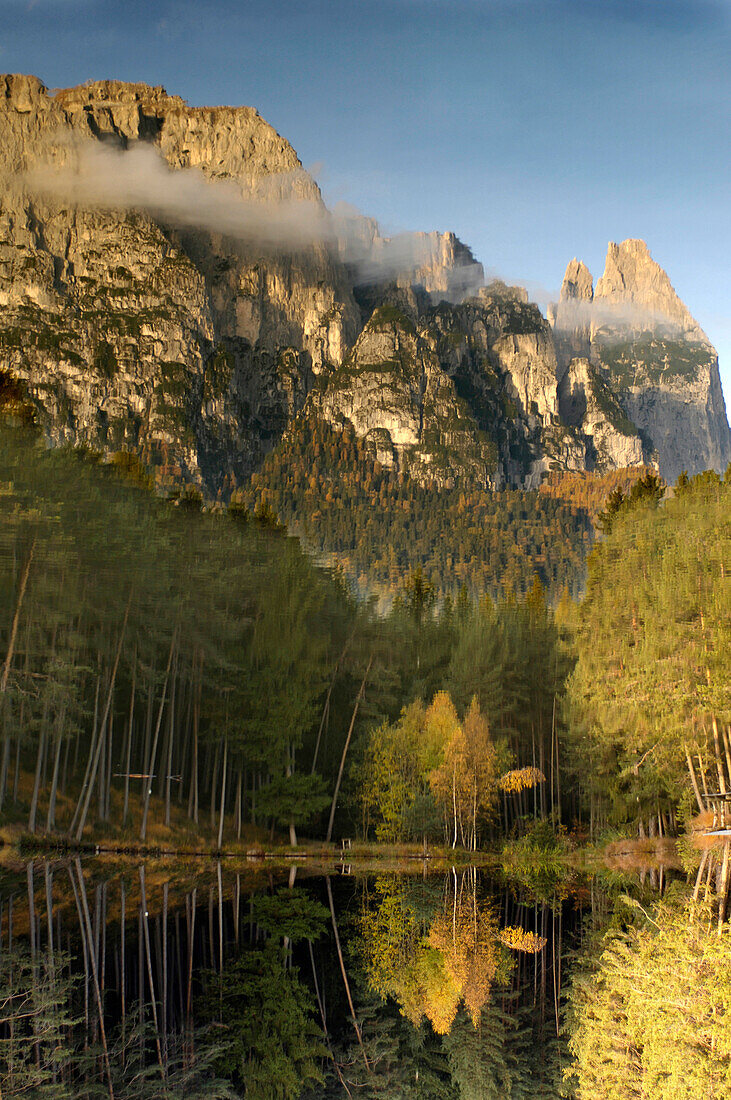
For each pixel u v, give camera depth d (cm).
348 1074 2338
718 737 6303
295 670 6081
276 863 5684
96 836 5097
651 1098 1925
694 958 2212
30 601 4775
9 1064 2062
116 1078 2098
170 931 3419
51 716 5284
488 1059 2423
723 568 6072
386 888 5000
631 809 6475
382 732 6575
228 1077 2202
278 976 3014
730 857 5109
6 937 2989
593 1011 2470
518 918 4134
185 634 5747
